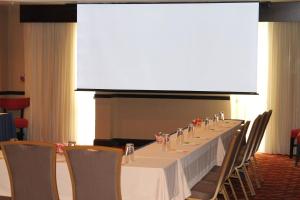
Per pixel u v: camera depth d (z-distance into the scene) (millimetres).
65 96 11367
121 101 11188
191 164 5355
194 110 10906
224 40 10086
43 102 11445
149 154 5156
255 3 9898
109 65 10547
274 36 10445
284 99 10477
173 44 10297
